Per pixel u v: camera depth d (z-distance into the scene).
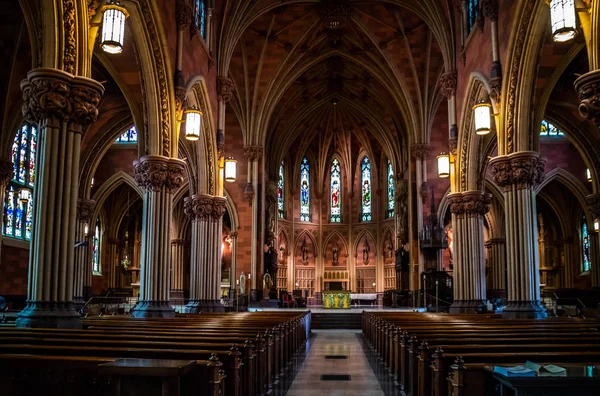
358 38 36.66
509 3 19.31
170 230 19.94
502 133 19.84
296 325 19.03
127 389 5.48
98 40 20.06
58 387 6.85
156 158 19.47
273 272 40.91
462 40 26.16
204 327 12.09
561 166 38.56
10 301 28.38
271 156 45.16
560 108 32.69
